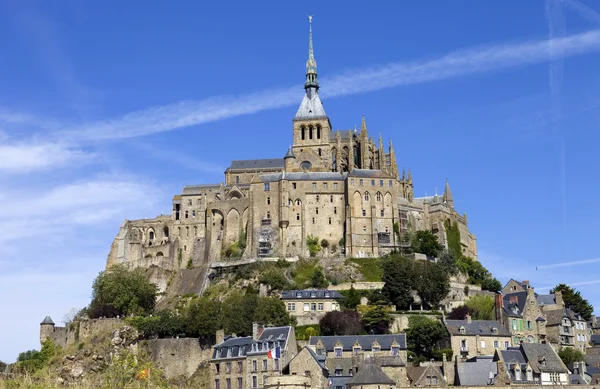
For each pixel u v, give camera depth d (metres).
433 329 193.88
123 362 157.50
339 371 169.00
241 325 195.38
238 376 171.25
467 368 167.88
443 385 164.75
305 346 167.00
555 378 170.62
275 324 199.00
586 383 172.38
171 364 197.50
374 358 161.12
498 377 164.88
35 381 121.44
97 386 140.38
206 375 189.88
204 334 197.50
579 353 197.50
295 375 154.00
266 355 168.00
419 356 191.00
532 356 173.25
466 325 196.25
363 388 152.38
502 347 194.25
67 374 197.00
